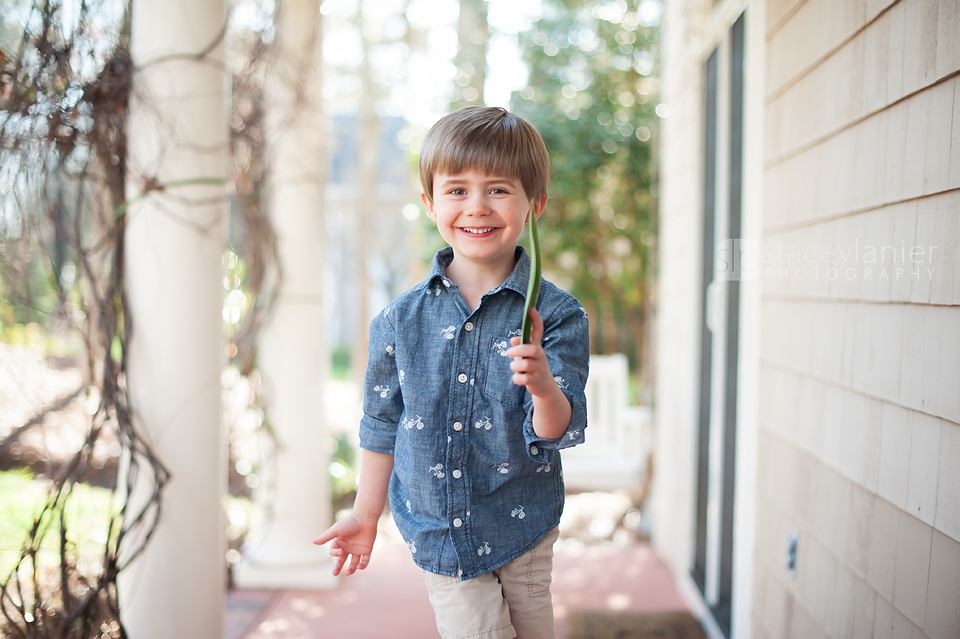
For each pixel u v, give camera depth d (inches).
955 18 43.2
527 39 203.8
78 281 73.0
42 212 68.2
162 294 71.2
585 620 102.6
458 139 45.2
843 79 58.6
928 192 46.1
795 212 68.9
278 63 108.3
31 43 63.7
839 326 59.2
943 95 44.6
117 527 75.0
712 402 101.1
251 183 106.0
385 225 289.9
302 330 113.7
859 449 55.3
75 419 109.0
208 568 73.7
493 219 45.6
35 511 67.8
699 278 111.2
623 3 199.0
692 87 112.6
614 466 142.2
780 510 72.3
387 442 51.9
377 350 50.8
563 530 153.0
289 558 113.1
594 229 205.6
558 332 46.8
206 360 73.2
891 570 50.1
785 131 71.7
